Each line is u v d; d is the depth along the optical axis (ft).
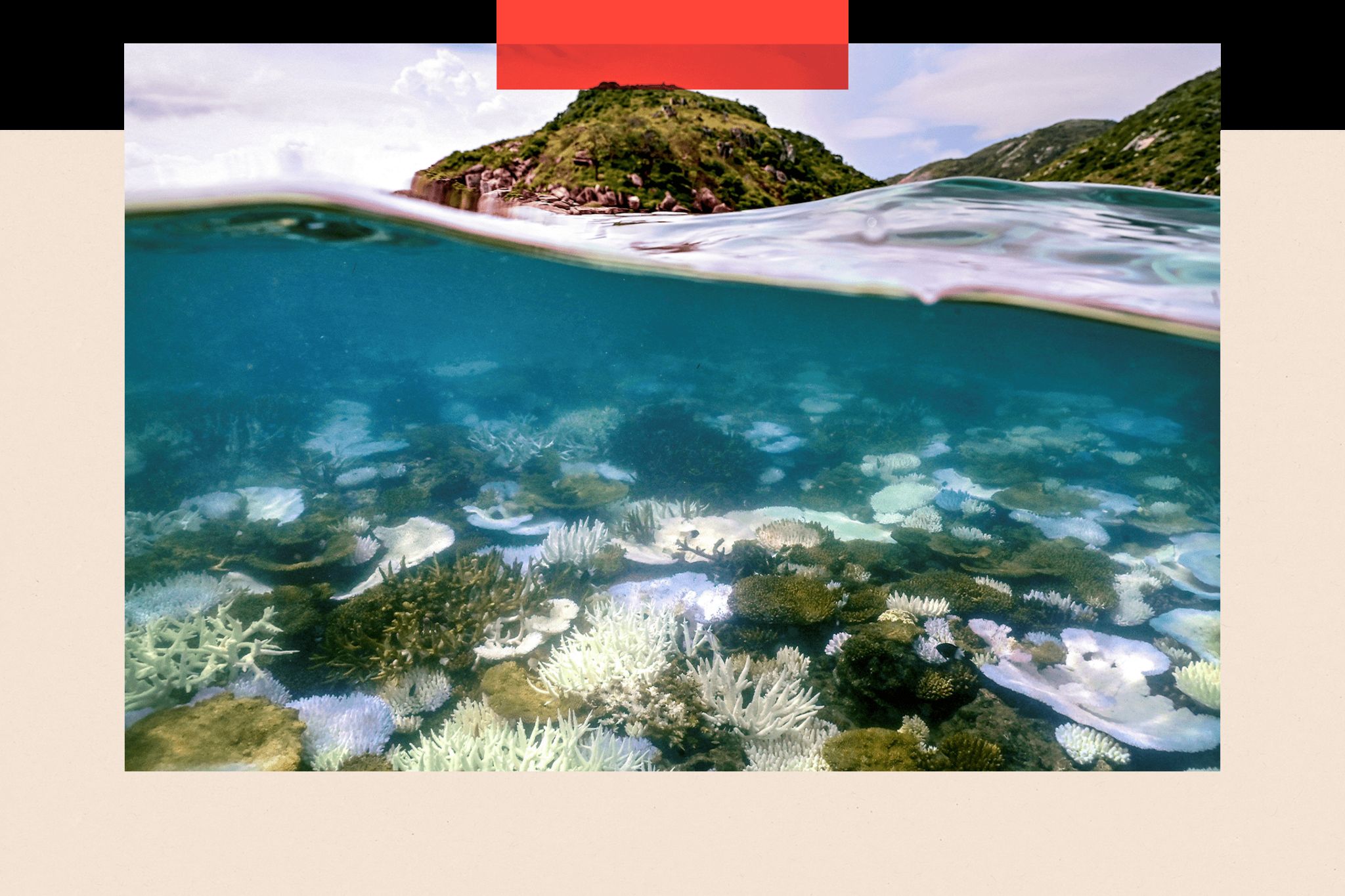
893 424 44.37
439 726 15.87
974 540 25.86
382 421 42.45
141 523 26.91
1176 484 34.09
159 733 15.01
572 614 19.75
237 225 39.09
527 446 35.63
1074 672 18.31
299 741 14.97
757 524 27.07
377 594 19.34
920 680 17.22
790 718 15.69
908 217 30.32
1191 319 36.35
